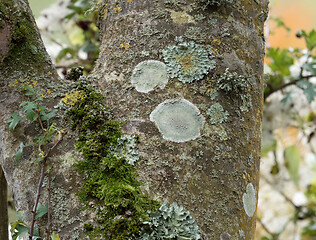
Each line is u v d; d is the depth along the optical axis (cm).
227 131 75
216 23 78
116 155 73
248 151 76
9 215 110
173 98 75
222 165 74
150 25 78
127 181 72
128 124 74
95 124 75
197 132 74
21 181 74
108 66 78
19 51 78
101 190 72
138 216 70
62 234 71
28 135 75
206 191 73
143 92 75
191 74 76
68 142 74
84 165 73
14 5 79
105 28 81
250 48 80
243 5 81
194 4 79
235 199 74
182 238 70
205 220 72
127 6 80
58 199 72
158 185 72
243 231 74
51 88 77
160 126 74
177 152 73
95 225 71
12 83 77
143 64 76
